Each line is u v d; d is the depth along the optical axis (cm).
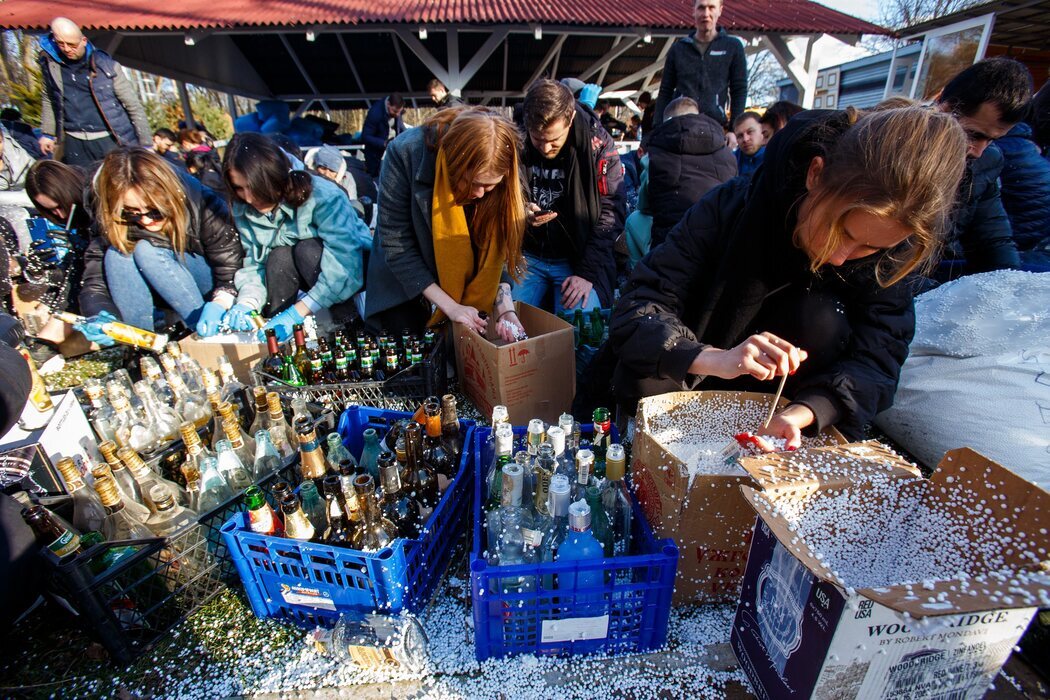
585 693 130
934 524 121
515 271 255
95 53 477
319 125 905
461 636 145
